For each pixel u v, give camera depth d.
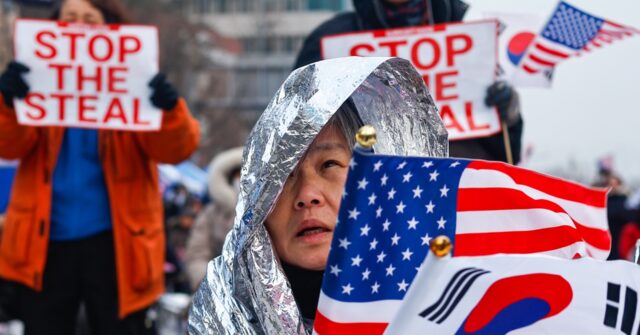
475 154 5.31
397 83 2.81
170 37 49.50
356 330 2.34
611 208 12.03
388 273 2.36
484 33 5.26
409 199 2.41
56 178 5.57
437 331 2.11
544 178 2.64
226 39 88.06
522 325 2.18
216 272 2.83
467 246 2.50
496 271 2.13
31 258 5.54
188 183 29.52
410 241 2.39
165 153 5.64
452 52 5.28
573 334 2.20
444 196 2.46
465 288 2.11
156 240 5.71
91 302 5.62
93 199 5.57
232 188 8.12
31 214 5.55
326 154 2.80
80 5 5.75
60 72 5.60
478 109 5.27
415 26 5.41
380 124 2.87
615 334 2.20
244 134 65.00
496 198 2.52
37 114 5.53
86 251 5.57
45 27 5.61
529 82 6.18
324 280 2.34
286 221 2.81
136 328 5.70
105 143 5.61
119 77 5.59
